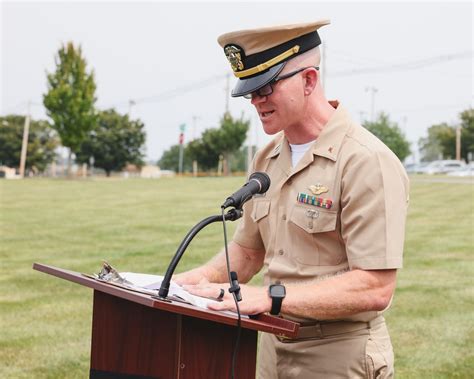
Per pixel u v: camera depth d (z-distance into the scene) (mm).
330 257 2459
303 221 2463
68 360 5293
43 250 10688
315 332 2479
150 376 2088
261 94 2398
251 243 2791
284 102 2393
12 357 5352
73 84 35500
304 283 2473
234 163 65312
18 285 7922
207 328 2088
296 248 2510
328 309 2258
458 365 4973
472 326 5867
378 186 2324
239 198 2273
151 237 11938
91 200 19281
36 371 5066
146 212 16125
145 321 2094
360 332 2463
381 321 2543
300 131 2512
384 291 2312
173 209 16781
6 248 10891
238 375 2168
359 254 2307
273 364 2607
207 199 19562
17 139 63719
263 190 2342
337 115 2486
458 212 15227
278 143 2697
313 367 2482
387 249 2289
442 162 52250
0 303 7035
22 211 16328
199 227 2188
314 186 2453
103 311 2152
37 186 25016
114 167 61719
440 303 6641
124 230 12898
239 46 2377
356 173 2359
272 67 2373
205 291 2252
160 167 85125
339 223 2424
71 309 6797
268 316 2186
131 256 9984
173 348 2057
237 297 2176
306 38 2414
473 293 7035
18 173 64688
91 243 11336
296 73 2396
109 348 2145
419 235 11617
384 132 53219
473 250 9906
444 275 8047
